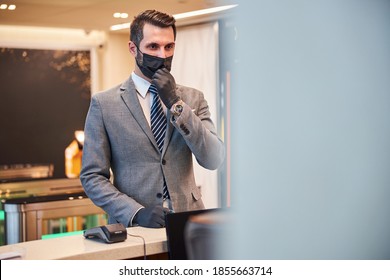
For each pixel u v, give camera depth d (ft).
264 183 4.27
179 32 19.98
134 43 6.20
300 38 4.35
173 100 5.95
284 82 4.35
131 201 6.09
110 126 6.35
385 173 4.40
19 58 20.44
